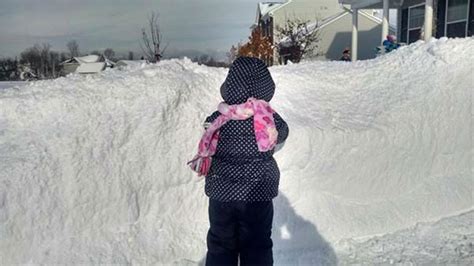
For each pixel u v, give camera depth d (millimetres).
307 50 32750
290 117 4148
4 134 3256
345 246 3668
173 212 3502
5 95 3564
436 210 4090
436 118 4320
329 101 4547
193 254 3406
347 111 4387
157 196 3459
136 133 3502
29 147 3166
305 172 3855
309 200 3832
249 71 2830
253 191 2779
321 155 3910
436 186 4203
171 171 3537
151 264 3240
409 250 3590
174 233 3443
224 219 2836
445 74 4668
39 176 3035
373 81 4832
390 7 18766
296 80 4785
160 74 3959
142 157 3463
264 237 2896
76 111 3449
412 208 4055
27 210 2938
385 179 4078
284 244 3637
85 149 3279
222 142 2814
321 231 3766
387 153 4082
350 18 35812
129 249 3225
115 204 3273
